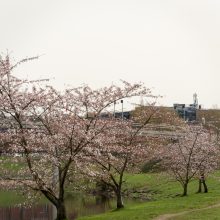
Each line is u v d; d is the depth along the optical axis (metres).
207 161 48.97
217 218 28.05
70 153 27.80
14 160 27.58
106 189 51.50
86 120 29.42
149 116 40.31
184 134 51.00
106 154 33.75
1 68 26.56
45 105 28.14
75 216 39.47
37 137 27.44
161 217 29.67
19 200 47.75
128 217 30.47
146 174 60.56
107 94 32.31
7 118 27.41
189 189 55.09
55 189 29.72
